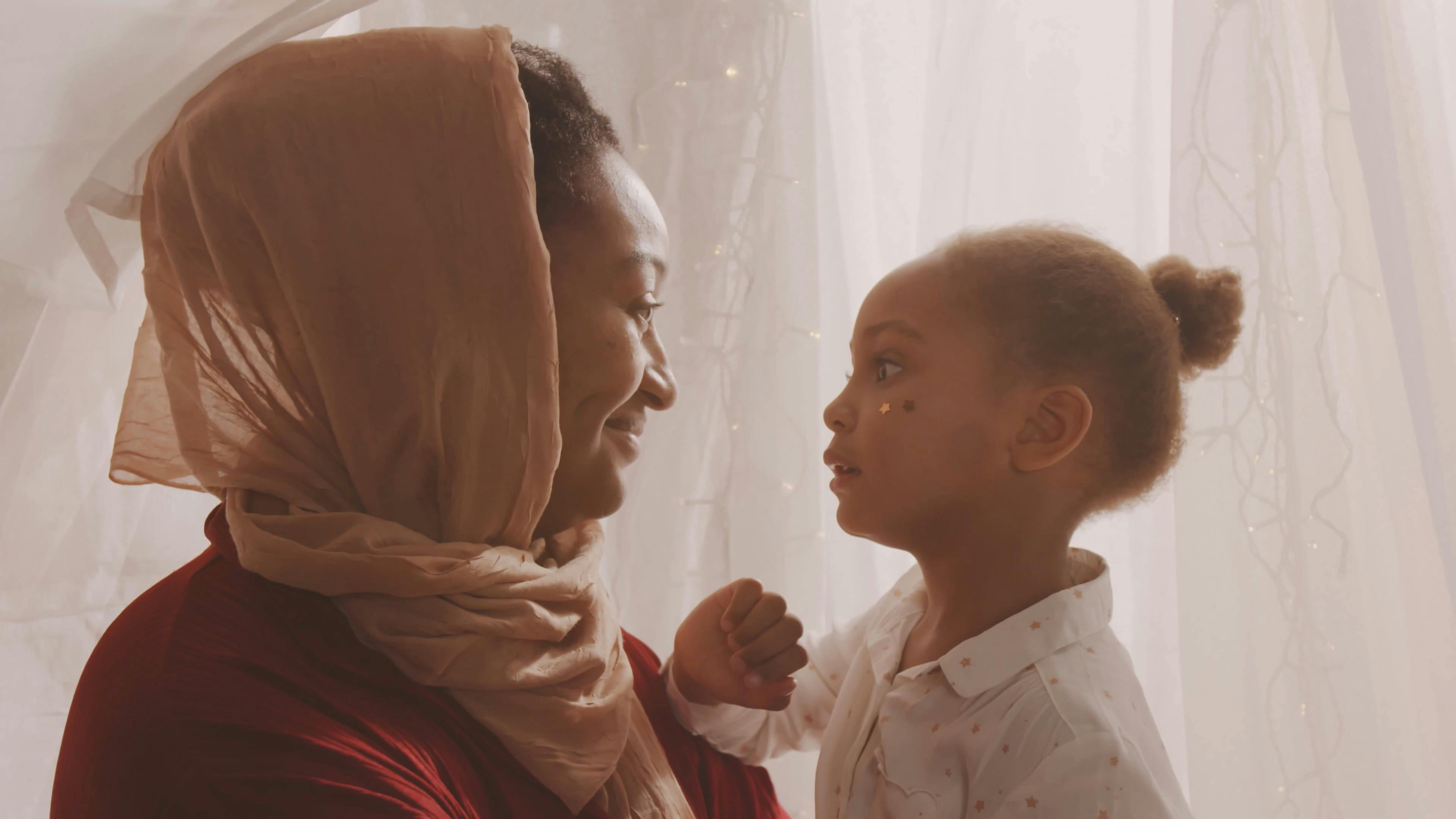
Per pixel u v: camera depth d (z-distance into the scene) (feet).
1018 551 3.15
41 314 3.00
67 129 2.67
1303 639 3.49
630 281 2.73
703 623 3.31
